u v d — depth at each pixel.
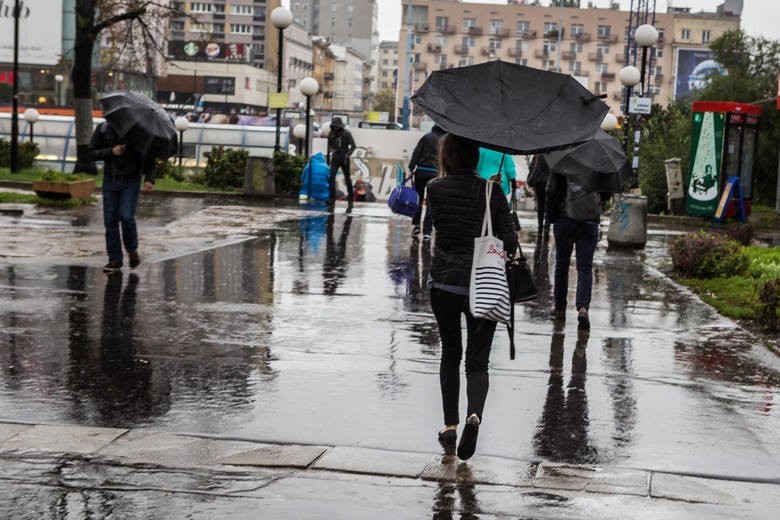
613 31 166.88
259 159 25.38
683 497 4.98
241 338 8.46
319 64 193.12
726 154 25.78
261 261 13.26
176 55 144.00
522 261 5.73
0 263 12.09
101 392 6.64
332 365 7.61
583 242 9.51
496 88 5.61
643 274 13.78
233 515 4.57
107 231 11.71
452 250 5.63
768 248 16.97
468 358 5.63
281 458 5.39
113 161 11.61
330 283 11.65
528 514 4.69
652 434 6.07
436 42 169.50
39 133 46.84
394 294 11.04
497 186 5.62
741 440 6.01
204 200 24.28
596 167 9.27
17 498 4.73
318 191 26.17
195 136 51.81
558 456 5.60
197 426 5.96
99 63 88.06
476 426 5.30
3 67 93.44
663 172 34.31
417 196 16.75
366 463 5.35
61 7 92.62
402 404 6.58
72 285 10.74
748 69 40.31
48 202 19.56
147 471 5.16
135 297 10.20
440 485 5.08
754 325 9.93
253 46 175.38
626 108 22.92
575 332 9.31
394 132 43.66
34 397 6.46
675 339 9.12
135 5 31.44
